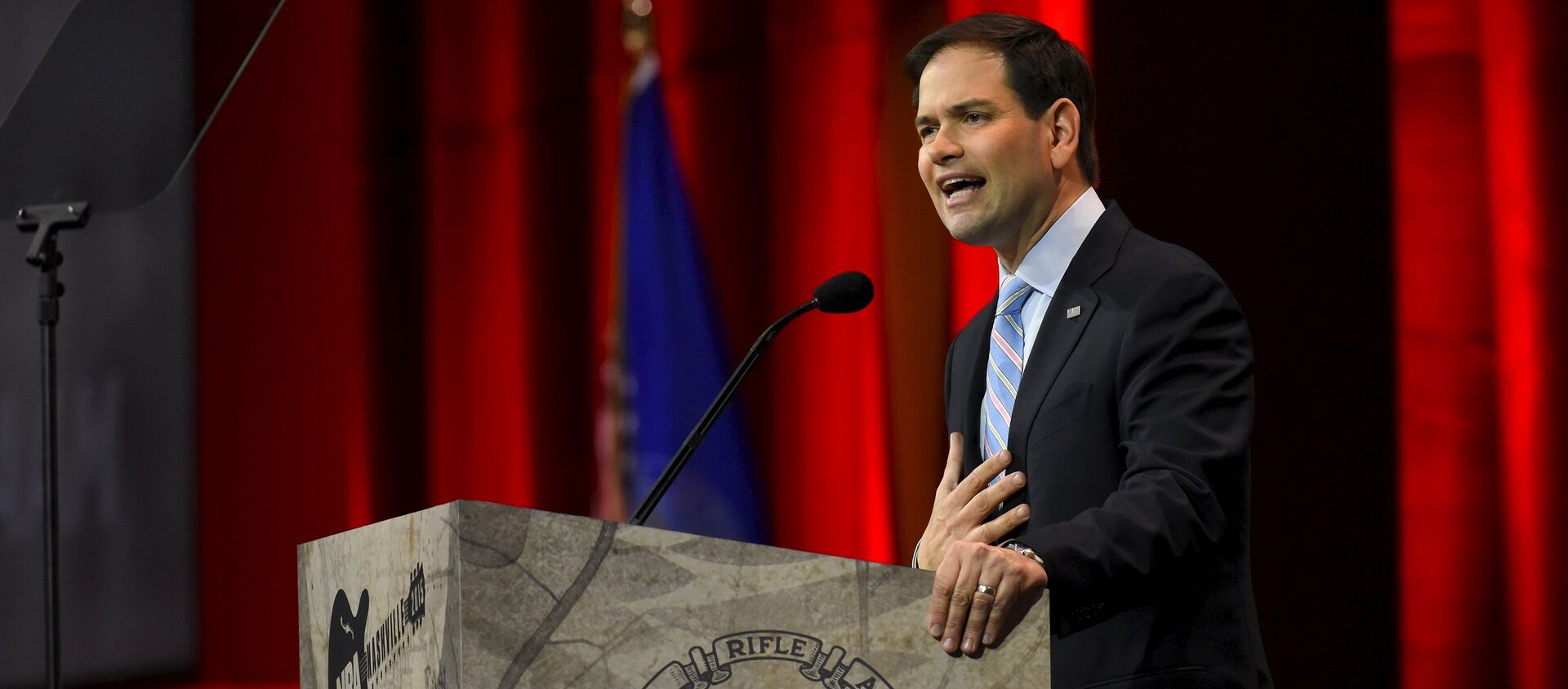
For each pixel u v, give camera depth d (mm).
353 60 13789
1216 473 3979
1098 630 4121
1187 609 4109
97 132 6203
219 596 13539
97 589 13234
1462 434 10188
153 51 6230
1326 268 10391
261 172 13836
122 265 13555
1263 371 10453
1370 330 10336
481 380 13578
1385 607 10266
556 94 13453
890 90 12234
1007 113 4711
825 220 12438
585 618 2801
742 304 12781
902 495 12102
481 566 2742
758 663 2902
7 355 13305
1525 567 10039
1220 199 10539
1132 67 10703
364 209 13789
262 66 13828
